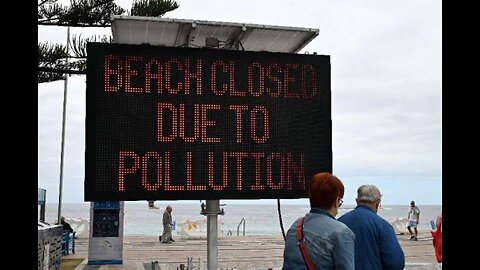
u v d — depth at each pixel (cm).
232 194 661
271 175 676
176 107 658
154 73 658
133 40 734
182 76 665
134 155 640
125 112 645
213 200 679
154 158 645
